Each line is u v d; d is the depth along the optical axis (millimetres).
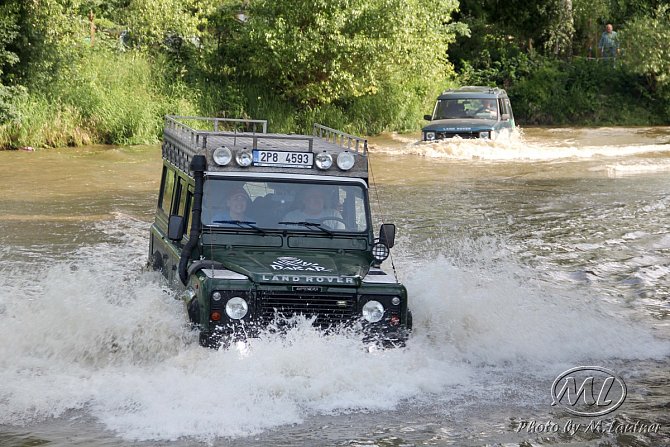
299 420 8023
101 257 14930
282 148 10305
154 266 12227
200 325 8914
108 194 21828
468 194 22719
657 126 44938
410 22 34500
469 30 47906
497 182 24922
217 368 8672
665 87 46750
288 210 9977
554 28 51656
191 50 37188
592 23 52812
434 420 8172
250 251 9727
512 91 46688
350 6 33906
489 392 9016
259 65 35188
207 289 8844
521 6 51281
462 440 7742
